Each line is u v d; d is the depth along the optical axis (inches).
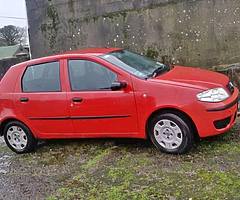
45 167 236.4
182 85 211.5
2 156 269.9
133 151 234.1
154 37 383.6
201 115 206.7
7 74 263.0
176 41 373.7
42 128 251.4
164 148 220.4
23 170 237.9
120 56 243.1
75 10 416.5
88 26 413.7
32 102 249.1
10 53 1460.4
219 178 186.5
